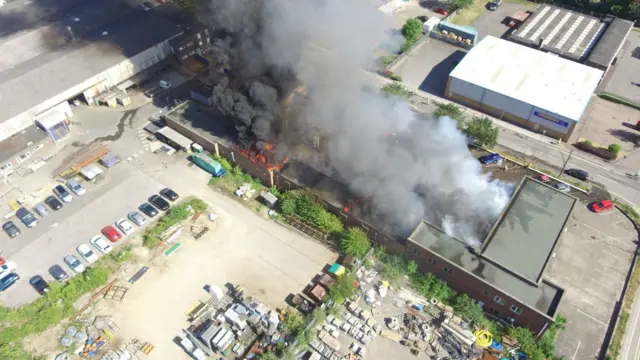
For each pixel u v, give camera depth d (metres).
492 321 41.22
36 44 66.56
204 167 54.91
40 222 49.31
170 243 47.56
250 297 43.41
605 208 50.94
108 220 49.38
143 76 66.62
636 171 55.88
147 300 43.19
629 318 41.84
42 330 40.75
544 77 62.78
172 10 74.94
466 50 75.00
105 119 61.28
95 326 41.06
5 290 43.56
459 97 64.75
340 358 39.09
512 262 41.03
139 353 39.69
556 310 37.75
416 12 83.62
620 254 47.03
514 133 60.66
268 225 49.66
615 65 72.69
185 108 60.28
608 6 82.19
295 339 39.44
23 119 56.66
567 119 57.03
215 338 39.38
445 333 40.59
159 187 52.88
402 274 44.66
